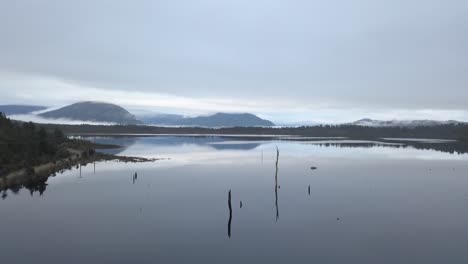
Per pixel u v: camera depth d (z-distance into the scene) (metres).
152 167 75.69
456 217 37.12
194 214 37.94
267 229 33.22
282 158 98.12
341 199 45.09
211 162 86.75
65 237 30.84
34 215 37.22
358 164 83.56
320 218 36.66
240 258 26.56
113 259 26.41
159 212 38.53
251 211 39.22
